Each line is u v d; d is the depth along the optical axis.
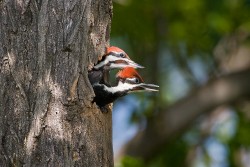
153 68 15.12
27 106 8.00
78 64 8.23
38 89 8.05
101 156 8.27
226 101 15.02
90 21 8.51
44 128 7.95
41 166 7.86
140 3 15.30
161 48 15.57
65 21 8.30
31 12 8.25
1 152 7.91
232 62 16.28
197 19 15.81
